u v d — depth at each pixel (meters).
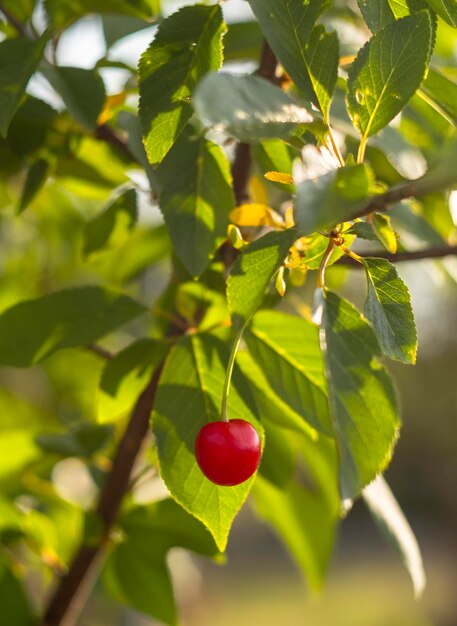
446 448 5.40
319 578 0.74
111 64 0.65
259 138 0.46
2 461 0.71
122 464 0.67
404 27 0.50
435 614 3.90
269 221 0.57
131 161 0.69
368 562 4.69
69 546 0.71
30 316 0.61
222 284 0.62
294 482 0.73
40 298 0.61
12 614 0.67
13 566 0.70
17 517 0.68
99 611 1.23
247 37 0.67
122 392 0.61
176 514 0.68
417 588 0.66
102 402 0.61
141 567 0.69
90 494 0.99
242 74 0.47
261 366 0.59
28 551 0.77
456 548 5.09
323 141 0.50
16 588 0.67
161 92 0.53
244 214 0.57
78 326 0.61
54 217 0.98
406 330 0.51
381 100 0.51
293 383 0.58
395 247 0.52
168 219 0.57
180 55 0.54
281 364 0.59
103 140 0.66
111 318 0.61
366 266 0.51
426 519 5.69
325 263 0.51
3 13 0.65
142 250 0.77
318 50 0.52
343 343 0.51
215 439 0.52
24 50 0.58
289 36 0.52
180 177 0.58
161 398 0.56
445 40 0.76
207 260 0.57
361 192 0.46
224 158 0.58
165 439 0.56
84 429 0.72
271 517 0.75
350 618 3.83
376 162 0.69
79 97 0.61
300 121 0.47
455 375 4.85
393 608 3.92
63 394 1.07
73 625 0.71
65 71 0.62
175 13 0.54
